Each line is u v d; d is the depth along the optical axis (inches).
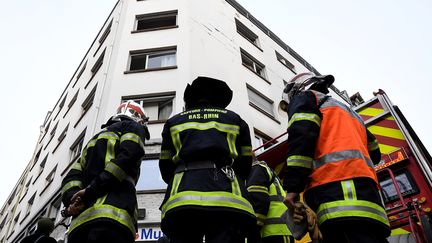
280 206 148.3
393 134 173.5
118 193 107.0
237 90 564.4
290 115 97.6
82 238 102.8
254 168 151.3
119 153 109.7
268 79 674.2
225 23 684.1
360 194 81.7
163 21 624.1
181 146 100.9
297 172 87.3
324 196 84.7
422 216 136.2
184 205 85.8
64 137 666.2
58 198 530.9
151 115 479.8
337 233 82.4
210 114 107.6
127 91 495.2
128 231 102.4
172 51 553.9
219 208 85.7
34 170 806.5
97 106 490.9
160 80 503.8
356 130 98.5
